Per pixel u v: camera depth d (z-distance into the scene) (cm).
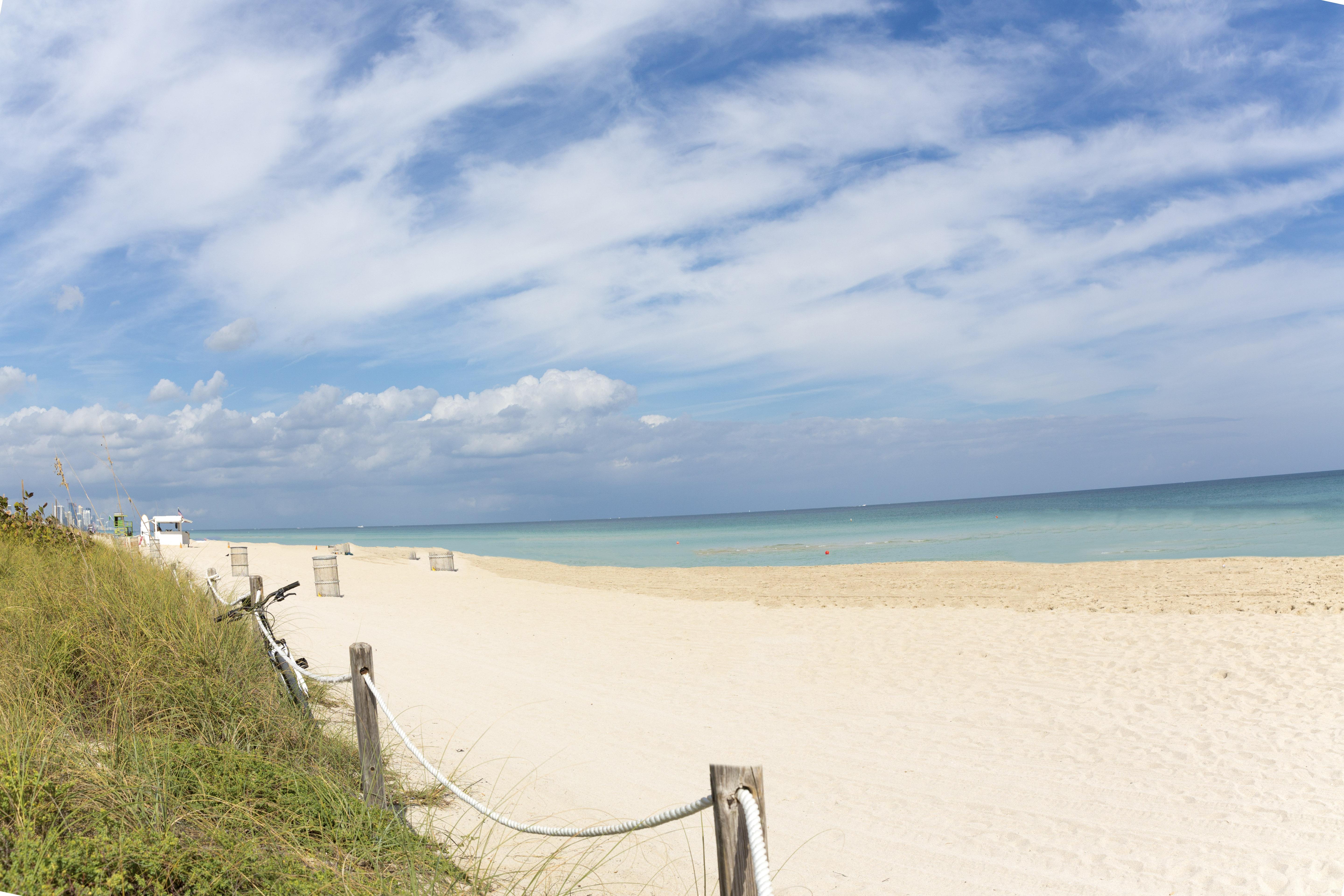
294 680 579
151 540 2636
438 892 356
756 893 221
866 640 1195
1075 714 764
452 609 1602
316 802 407
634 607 1662
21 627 557
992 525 6544
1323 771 580
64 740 388
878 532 6425
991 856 473
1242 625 1142
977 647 1098
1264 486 14950
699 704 847
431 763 580
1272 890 418
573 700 854
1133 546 3444
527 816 508
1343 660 895
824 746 695
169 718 469
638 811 538
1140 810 530
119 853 291
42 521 1194
